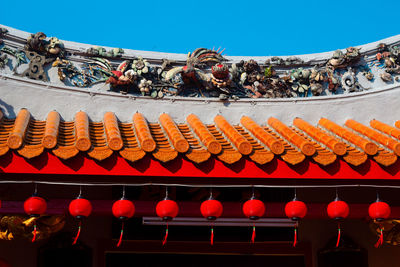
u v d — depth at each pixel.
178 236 12.24
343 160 9.16
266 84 12.47
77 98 11.54
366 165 9.18
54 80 11.60
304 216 9.89
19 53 11.52
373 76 12.69
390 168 9.20
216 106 12.12
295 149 9.48
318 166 9.11
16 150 8.42
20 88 11.24
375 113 12.34
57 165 8.54
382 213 9.59
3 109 10.98
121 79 11.68
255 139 10.53
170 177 9.02
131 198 11.30
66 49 11.84
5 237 10.08
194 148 9.24
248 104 12.23
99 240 12.11
